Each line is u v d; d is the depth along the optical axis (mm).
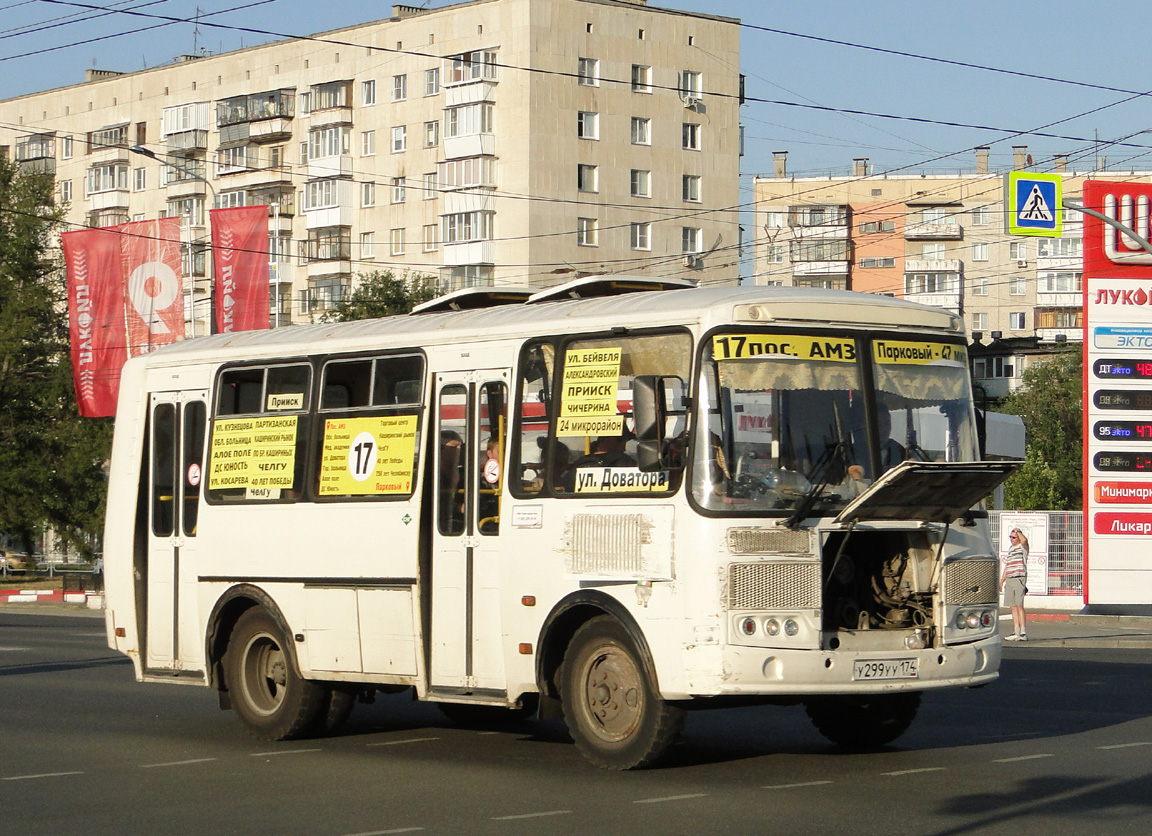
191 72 76312
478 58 64438
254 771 10664
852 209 96875
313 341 12484
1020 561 25641
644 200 66250
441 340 11445
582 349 10469
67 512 51781
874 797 9000
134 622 13586
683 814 8531
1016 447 12203
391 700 15586
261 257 33750
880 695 10938
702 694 9414
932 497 9695
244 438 12852
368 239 68875
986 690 15891
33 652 23156
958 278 94875
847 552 9961
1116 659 21281
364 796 9469
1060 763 10320
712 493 9539
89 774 10602
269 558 12461
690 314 9867
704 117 68062
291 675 12203
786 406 9758
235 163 74000
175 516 13391
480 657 10883
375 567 11617
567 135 64000
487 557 10875
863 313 10109
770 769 10195
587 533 10180
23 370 53344
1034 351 71062
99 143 80250
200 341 13711
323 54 70562
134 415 13867
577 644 10203
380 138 68188
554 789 9508
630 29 65812
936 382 10297
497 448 10945
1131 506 29125
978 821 8203
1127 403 29109
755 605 9453
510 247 63500
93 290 34688
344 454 12023
